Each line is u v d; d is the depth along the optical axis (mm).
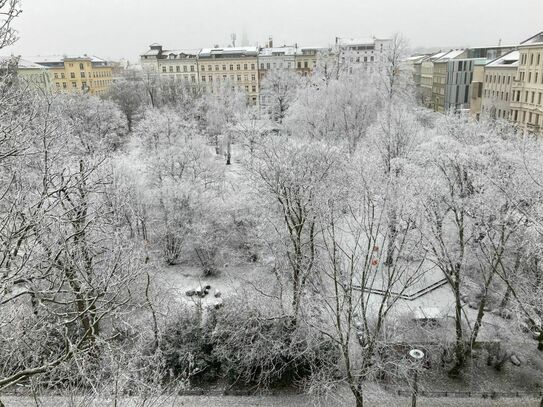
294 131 52844
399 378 22406
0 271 9125
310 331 21562
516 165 23859
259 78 117938
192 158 41031
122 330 19953
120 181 29750
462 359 22953
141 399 13867
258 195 29594
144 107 72500
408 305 26922
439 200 22812
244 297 24156
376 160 31500
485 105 76625
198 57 116375
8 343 12461
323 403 21406
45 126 12883
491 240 22078
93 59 122000
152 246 34188
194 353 22312
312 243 22000
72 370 15055
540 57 62906
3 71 14758
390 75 63406
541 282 21984
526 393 21969
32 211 12266
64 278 11555
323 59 79500
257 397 21719
